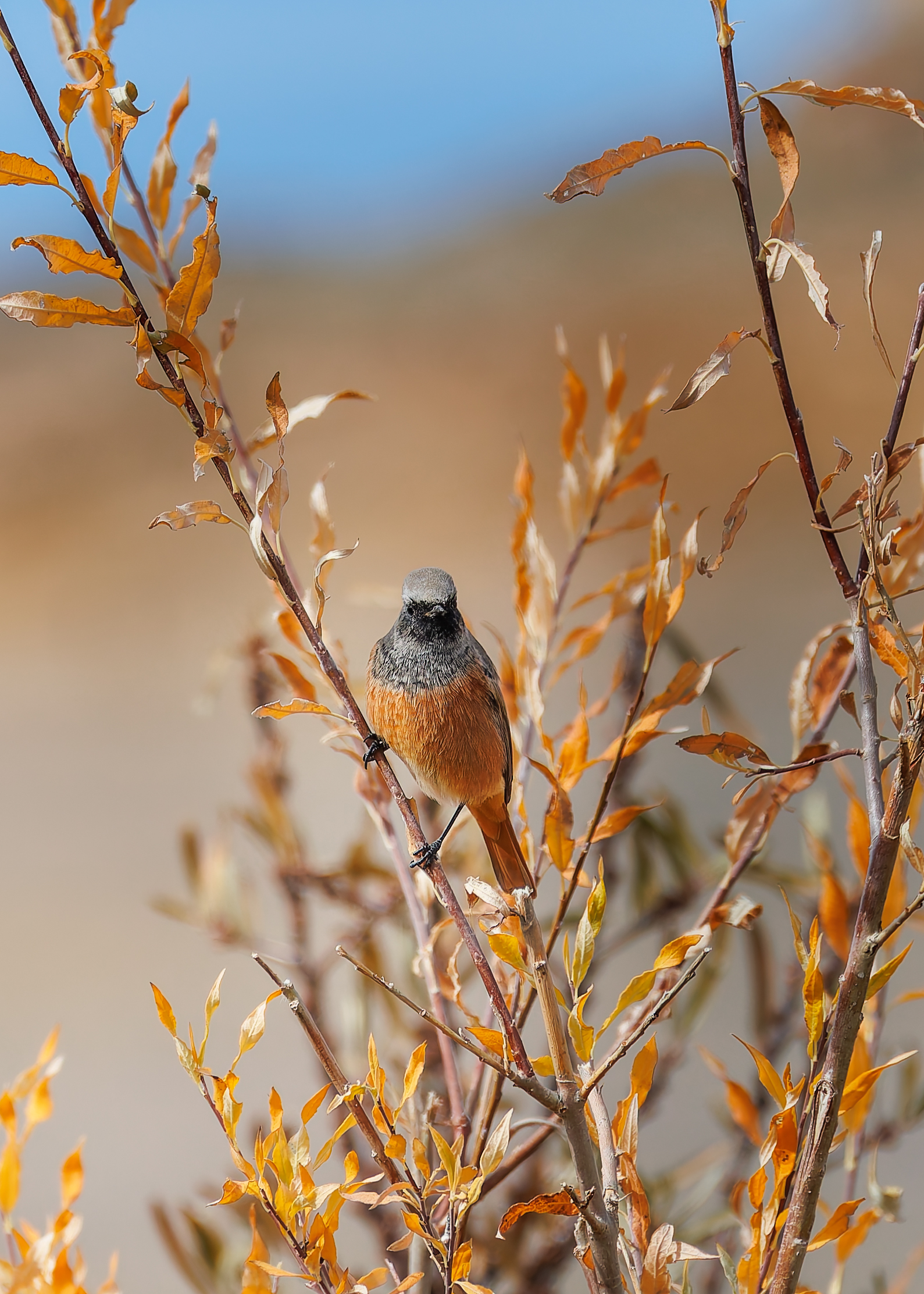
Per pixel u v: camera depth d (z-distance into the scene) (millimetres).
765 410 20609
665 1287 8078
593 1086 8164
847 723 8734
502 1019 8266
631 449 8406
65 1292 8266
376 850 8492
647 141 8273
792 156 8273
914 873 8414
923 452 8320
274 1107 8258
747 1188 8289
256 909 8445
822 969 8375
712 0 8273
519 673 8383
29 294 8289
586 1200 7797
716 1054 8500
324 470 8367
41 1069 8312
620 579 8383
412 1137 8266
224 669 8469
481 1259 8359
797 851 8539
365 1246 8461
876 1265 8453
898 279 22188
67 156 8289
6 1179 8281
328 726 8367
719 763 8281
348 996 8430
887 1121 8375
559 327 8406
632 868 8430
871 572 8258
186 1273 8344
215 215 8297
